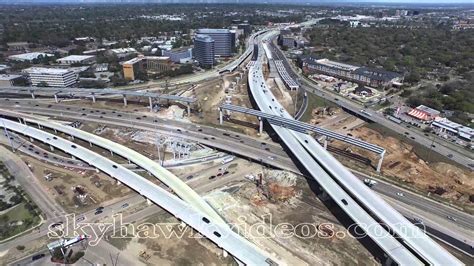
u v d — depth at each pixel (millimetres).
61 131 176250
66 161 151500
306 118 199125
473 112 198375
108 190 130250
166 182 129625
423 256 89562
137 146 164000
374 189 129250
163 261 97812
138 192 126312
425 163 148750
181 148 161375
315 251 101312
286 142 151000
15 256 99750
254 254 94500
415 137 171125
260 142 165375
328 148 163875
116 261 97625
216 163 149750
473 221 112938
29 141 170875
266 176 139125
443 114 196125
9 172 142750
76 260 97750
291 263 96812
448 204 121062
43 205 121500
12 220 114000
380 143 167375
